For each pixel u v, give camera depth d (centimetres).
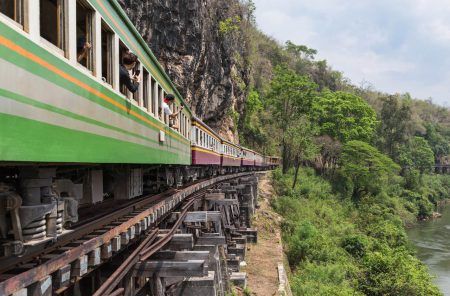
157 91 1016
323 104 6262
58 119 440
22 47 364
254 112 5894
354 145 5494
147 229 891
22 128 364
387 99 7900
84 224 612
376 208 4966
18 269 436
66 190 556
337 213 4453
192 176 1891
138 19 2369
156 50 2705
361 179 5588
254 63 6469
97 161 567
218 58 3916
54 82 431
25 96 369
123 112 698
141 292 938
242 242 2553
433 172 9456
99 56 585
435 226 5647
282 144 5600
